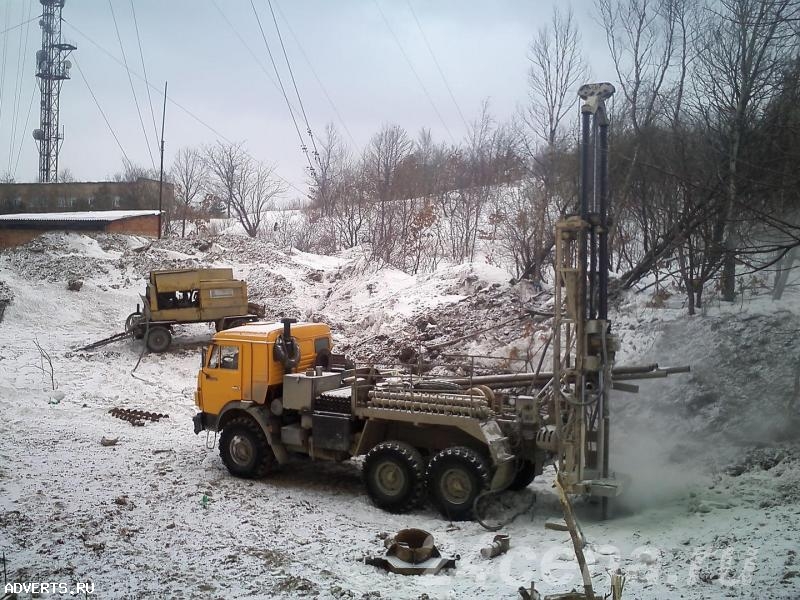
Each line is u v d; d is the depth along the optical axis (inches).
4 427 600.4
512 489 427.8
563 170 861.8
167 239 1440.7
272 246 1422.2
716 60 757.9
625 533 337.4
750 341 536.7
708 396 502.0
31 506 386.0
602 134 367.6
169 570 297.7
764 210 430.3
